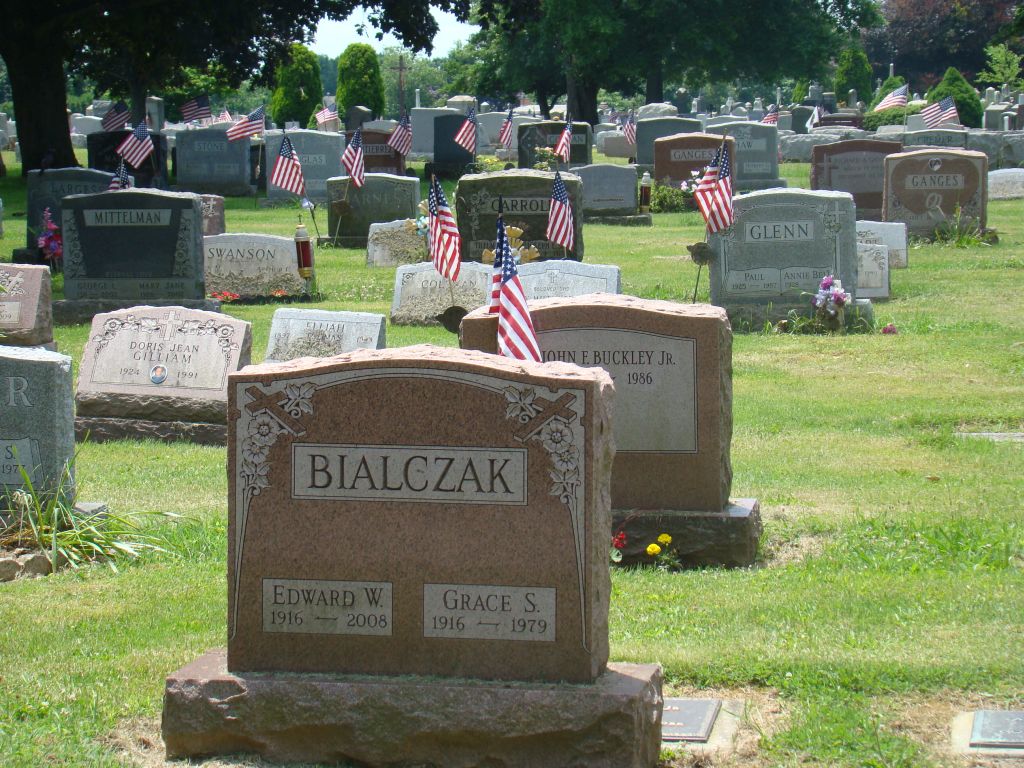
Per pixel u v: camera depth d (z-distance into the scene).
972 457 11.91
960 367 14.52
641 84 58.84
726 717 8.34
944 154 20.88
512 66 53.09
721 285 16.20
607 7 46.00
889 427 12.78
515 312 8.81
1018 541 10.07
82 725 8.28
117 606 9.58
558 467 7.51
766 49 49.62
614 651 8.83
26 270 14.31
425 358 7.63
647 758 7.49
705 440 9.98
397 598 7.73
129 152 28.42
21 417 10.35
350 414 7.70
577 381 7.45
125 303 16.77
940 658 8.66
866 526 10.44
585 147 33.78
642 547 10.01
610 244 23.08
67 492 10.45
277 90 53.84
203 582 9.88
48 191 21.02
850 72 68.81
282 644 7.86
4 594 9.80
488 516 7.61
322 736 7.59
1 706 8.51
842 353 15.12
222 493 11.41
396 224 19.98
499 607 7.63
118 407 12.77
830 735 7.87
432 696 7.47
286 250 17.92
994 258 19.62
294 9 35.09
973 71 85.69
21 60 31.62
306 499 7.78
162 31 32.72
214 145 34.06
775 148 31.30
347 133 37.66
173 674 7.83
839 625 9.06
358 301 17.88
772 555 10.14
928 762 7.52
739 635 9.01
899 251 19.14
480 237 17.62
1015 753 7.57
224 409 12.68
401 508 7.70
